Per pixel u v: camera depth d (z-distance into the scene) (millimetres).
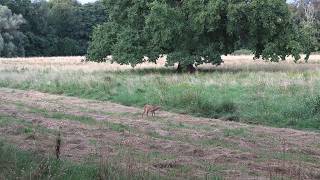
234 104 20312
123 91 25391
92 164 9148
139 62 38219
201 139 13703
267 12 35500
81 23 124750
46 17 118688
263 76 28859
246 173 9453
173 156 10945
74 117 17203
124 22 40812
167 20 35250
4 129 13727
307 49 38469
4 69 44250
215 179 8523
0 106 20312
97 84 27859
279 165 10242
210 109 19906
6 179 7281
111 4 40938
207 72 36219
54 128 14453
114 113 19594
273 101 20250
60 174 7602
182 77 29344
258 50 39719
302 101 19547
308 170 9852
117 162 9477
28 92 28312
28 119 16359
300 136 15062
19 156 8875
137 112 20062
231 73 32656
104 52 41344
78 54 121312
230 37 39031
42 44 112312
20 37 103750
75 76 32094
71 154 10609
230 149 12203
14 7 110125
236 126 16922
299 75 28641
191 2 35469
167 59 36906
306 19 82750
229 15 34812
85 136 13297
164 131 15008
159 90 23875
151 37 37656
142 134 14078
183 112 20281
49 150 10805
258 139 14211
